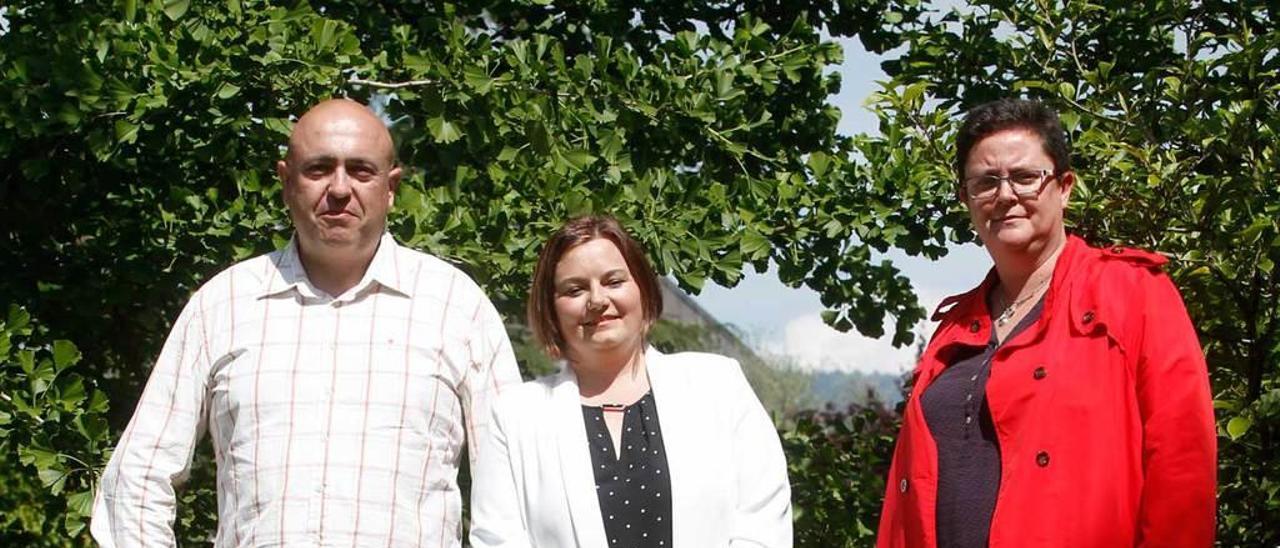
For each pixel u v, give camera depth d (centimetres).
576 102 552
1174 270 479
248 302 363
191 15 508
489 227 509
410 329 361
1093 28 558
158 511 359
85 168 549
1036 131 340
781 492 348
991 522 322
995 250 342
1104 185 481
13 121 493
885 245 551
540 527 340
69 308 556
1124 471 316
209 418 365
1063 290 330
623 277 347
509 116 532
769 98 618
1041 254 341
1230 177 481
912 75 572
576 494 337
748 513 346
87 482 496
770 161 591
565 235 350
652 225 520
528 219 518
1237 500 502
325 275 366
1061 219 345
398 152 626
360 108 366
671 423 344
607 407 348
